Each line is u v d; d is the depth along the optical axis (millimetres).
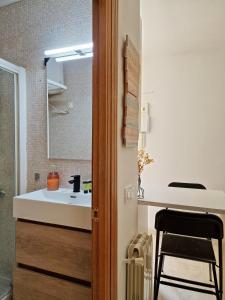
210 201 1951
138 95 1731
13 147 2064
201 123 3104
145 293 1635
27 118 2072
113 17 1185
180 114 3193
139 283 1423
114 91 1198
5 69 1918
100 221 1200
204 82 3061
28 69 2055
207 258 1619
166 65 3219
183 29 2459
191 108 3139
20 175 2037
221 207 1795
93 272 1233
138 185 2016
